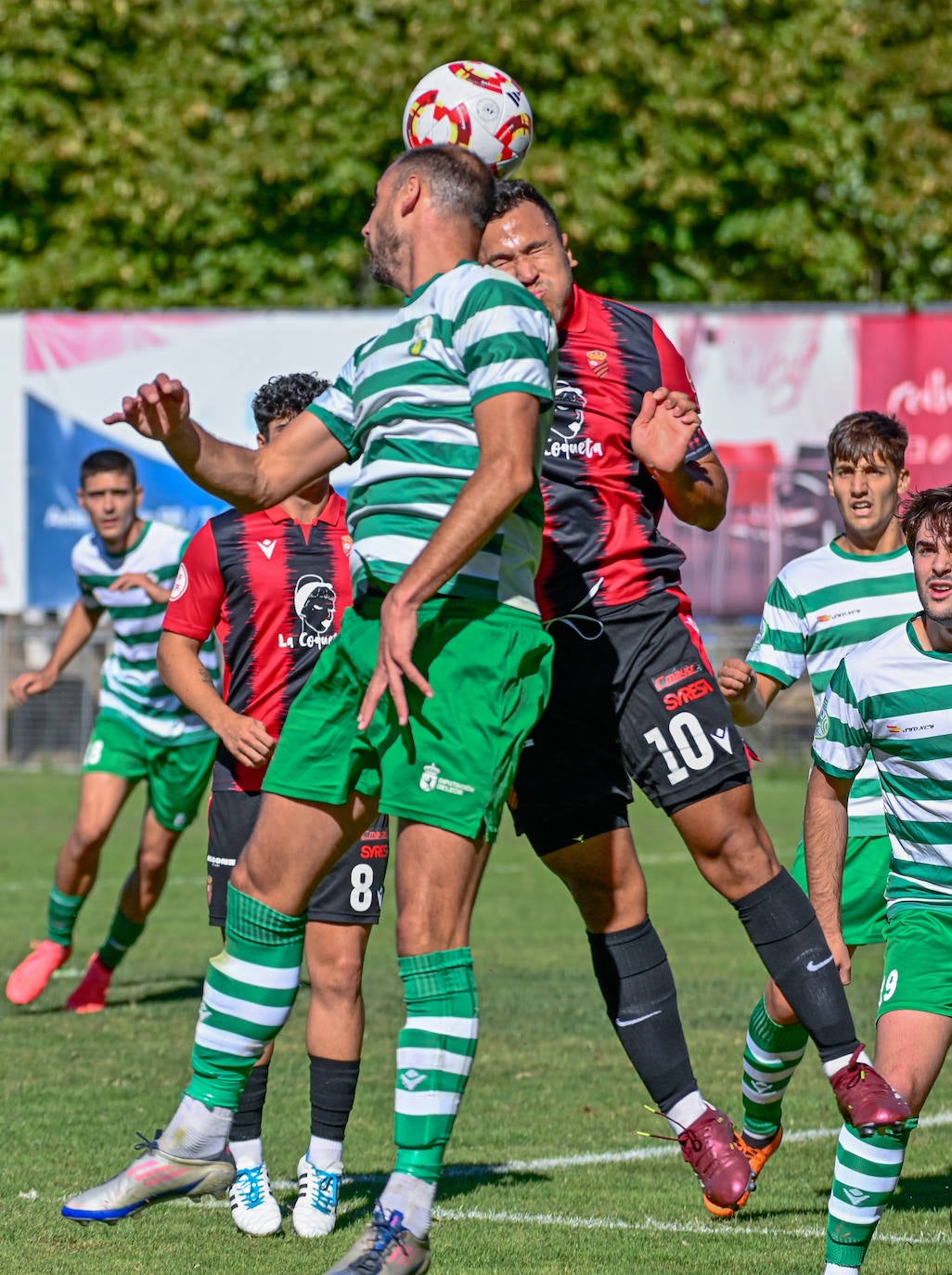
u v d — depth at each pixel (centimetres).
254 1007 1264
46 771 7025
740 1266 1484
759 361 6662
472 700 1195
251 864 1275
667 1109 1544
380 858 1664
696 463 1605
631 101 8338
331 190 8544
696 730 1516
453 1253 1523
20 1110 2070
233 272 8744
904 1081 1391
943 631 1466
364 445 1275
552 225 1556
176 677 1753
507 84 1627
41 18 8488
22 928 3591
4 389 7138
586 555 1554
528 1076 2320
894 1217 1681
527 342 1197
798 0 8462
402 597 1150
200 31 8675
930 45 8694
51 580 7150
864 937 1880
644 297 8775
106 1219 1254
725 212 8662
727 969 3161
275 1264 1489
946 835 1478
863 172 8912
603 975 1565
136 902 2761
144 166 8494
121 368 7081
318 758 1260
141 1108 2084
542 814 1558
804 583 1920
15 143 8575
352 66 8406
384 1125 2059
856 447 1886
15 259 8881
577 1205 1705
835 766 1530
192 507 7081
